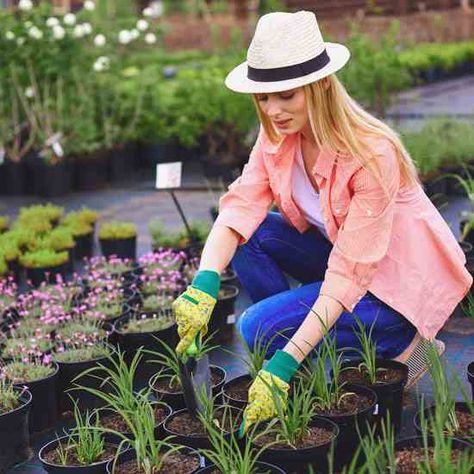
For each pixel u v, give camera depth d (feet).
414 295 12.91
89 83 33.76
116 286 19.02
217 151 35.68
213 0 80.94
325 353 12.71
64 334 16.43
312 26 11.94
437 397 11.44
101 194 32.22
